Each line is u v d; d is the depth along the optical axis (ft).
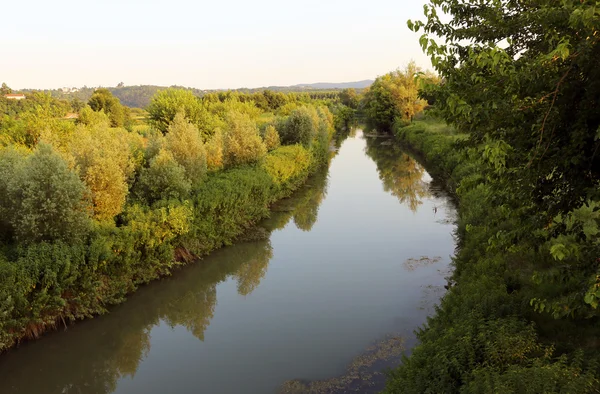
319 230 62.49
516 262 30.53
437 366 19.57
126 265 39.70
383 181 99.25
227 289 44.16
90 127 82.74
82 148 41.81
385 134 209.77
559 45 12.42
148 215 43.11
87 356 33.81
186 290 44.32
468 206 50.80
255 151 73.10
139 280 42.27
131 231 40.63
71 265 34.09
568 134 15.37
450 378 18.80
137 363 32.19
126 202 46.80
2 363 30.89
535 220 17.54
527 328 19.81
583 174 15.49
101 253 36.52
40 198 34.06
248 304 40.04
